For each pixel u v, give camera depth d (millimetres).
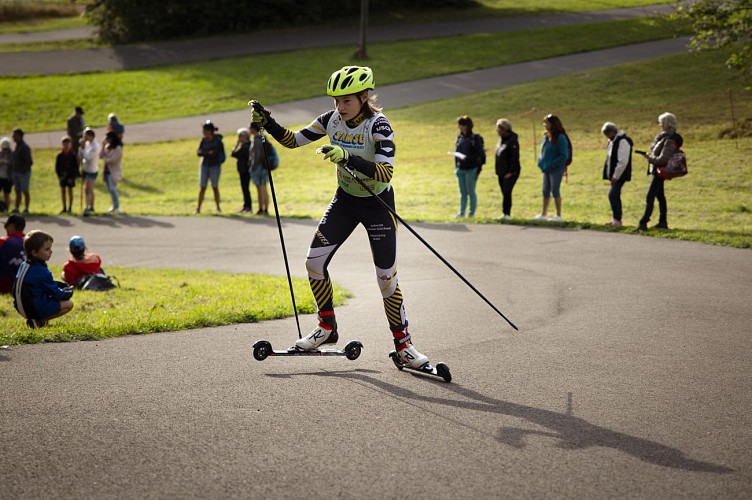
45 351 6035
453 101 28938
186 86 33469
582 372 5441
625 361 5715
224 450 4004
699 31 20438
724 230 12312
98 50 41938
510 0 51188
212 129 16672
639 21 41188
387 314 5410
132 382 5160
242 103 30703
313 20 46125
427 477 3701
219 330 6922
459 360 5777
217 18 44875
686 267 9688
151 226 15688
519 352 6004
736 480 3680
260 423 4383
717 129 21641
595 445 4094
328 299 5449
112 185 17391
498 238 12562
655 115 24609
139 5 44469
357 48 37500
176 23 44625
